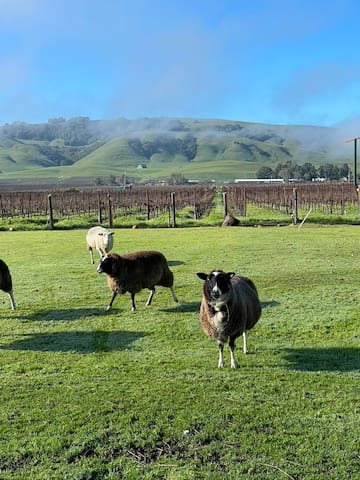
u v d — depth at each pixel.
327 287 9.16
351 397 4.78
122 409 4.61
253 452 3.88
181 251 13.44
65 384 5.21
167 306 8.37
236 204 35.44
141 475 3.63
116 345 6.50
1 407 4.69
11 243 16.11
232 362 5.64
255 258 12.10
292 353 6.12
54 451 3.95
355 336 6.68
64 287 9.72
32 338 6.86
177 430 4.22
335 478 3.54
